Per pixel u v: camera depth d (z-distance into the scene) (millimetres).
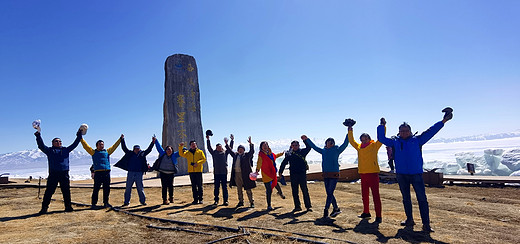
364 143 6344
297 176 7184
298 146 7398
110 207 7547
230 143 8547
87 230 5250
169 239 4746
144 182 13500
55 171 6840
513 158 22594
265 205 8102
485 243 4492
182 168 17625
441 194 10422
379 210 5984
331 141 6680
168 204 8195
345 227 5520
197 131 18750
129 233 5105
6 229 5270
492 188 11711
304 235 4859
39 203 8414
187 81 18984
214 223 5750
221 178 8109
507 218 6461
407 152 5406
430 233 5051
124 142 8102
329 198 6383
